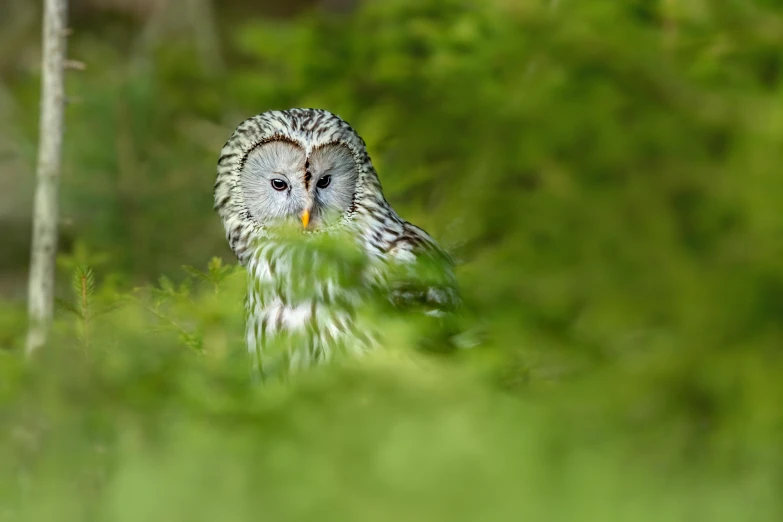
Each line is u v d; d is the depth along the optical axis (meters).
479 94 13.22
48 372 8.71
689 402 10.52
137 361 8.80
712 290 11.17
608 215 11.79
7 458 8.41
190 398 7.71
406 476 6.93
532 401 7.93
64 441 8.29
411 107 14.51
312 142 11.09
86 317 9.77
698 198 11.92
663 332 11.18
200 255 18.05
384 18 15.78
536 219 11.90
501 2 13.07
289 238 9.79
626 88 12.37
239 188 11.44
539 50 12.73
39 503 7.99
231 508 7.09
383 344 9.17
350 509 6.88
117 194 18.25
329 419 7.31
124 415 8.31
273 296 10.37
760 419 9.89
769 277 11.15
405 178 13.49
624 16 12.88
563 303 11.07
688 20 12.71
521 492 6.89
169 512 7.17
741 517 7.57
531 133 12.38
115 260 15.81
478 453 7.04
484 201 12.48
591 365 9.86
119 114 18.78
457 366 8.09
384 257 10.96
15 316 10.29
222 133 19.05
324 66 15.42
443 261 11.21
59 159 13.10
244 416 7.42
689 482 7.65
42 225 13.03
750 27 12.53
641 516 7.08
